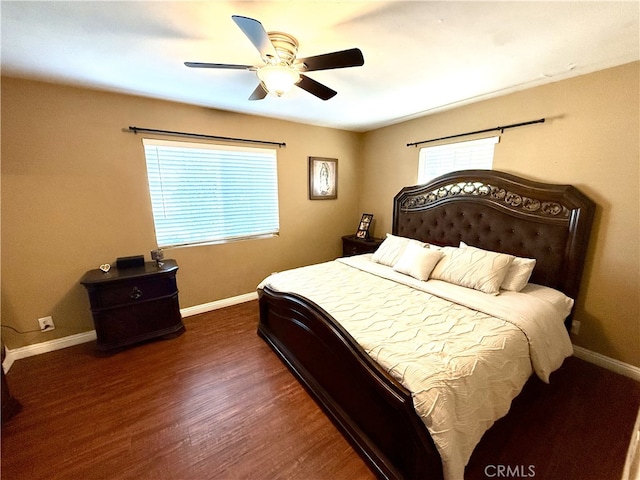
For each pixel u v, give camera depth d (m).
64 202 2.41
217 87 2.40
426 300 2.10
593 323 2.26
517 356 1.54
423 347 1.43
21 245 2.30
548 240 2.33
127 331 2.49
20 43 1.63
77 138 2.40
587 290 2.26
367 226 4.14
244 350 2.51
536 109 2.41
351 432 1.57
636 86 1.91
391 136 3.85
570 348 1.97
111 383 2.07
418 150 3.49
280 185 3.68
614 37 1.61
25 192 2.26
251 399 1.92
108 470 1.42
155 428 1.68
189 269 3.16
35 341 2.43
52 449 1.54
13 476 1.40
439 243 3.20
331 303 2.02
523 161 2.53
